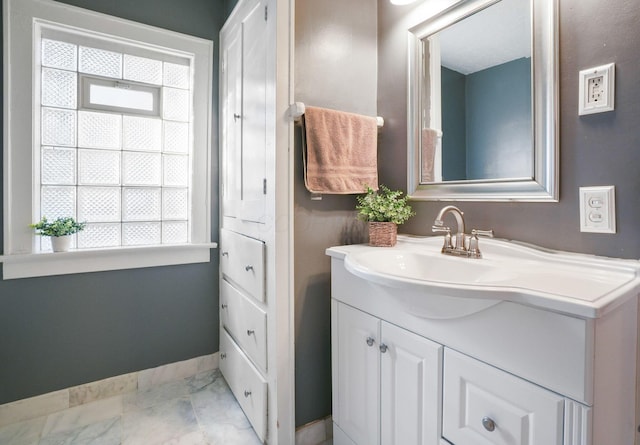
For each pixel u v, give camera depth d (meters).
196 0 1.96
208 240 2.05
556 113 1.02
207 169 2.02
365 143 1.49
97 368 1.77
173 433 1.51
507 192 1.15
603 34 0.93
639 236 0.88
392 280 0.84
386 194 1.53
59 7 1.62
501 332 0.76
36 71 1.60
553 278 0.84
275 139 1.33
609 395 0.70
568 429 0.66
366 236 1.60
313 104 1.43
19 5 1.54
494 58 1.19
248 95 1.60
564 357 0.67
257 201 1.50
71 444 1.43
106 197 1.82
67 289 1.69
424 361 0.94
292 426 1.39
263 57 1.43
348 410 1.26
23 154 1.57
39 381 1.64
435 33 1.39
